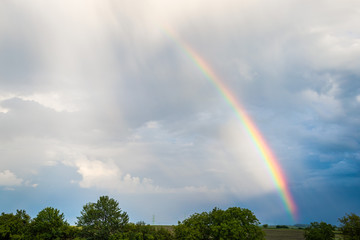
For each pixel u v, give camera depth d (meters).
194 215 77.62
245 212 72.00
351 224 69.19
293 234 149.00
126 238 66.88
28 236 73.44
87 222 76.25
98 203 78.56
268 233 155.75
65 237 78.81
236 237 64.00
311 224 78.56
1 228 75.00
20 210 89.06
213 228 66.88
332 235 75.50
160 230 75.81
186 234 68.69
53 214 79.06
